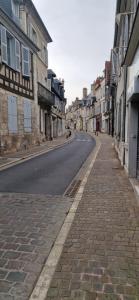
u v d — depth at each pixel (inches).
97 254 127.7
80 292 100.5
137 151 276.8
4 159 466.0
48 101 944.9
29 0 656.4
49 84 1070.4
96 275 110.9
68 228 158.1
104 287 103.0
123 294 98.8
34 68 719.7
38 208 198.5
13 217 179.8
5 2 563.5
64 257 125.6
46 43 994.1
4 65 514.3
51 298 97.7
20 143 611.2
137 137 275.7
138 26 200.2
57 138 1252.5
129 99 263.7
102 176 304.3
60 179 305.6
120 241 140.6
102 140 999.0
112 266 117.3
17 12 625.3
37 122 748.6
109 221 168.1
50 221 172.4
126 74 352.8
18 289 102.9
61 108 1626.5
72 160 469.7
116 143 585.3
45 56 975.6
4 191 249.9
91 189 245.4
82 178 308.5
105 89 1443.2
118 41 574.2
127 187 251.4
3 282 107.3
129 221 167.9
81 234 149.9
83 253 128.9
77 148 712.4
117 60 589.6
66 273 112.8
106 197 219.5
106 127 1509.6
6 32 520.1
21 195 235.1
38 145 759.1
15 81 576.1
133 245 136.1
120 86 467.5
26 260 123.8
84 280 107.7
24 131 637.3
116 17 409.4
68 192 245.8
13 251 132.3
